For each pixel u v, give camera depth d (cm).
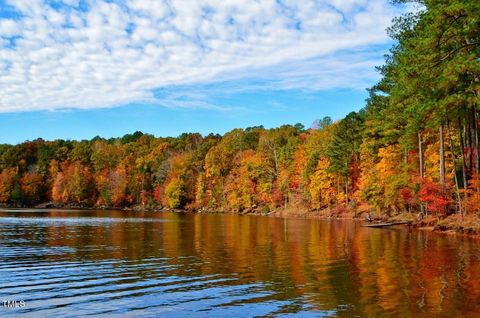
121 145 15338
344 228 4550
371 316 1152
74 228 4497
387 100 5259
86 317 1184
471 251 2434
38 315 1204
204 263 2066
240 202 10194
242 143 11994
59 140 14850
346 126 7300
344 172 7275
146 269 1900
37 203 12975
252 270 1864
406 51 3394
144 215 8344
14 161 13438
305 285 1546
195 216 8112
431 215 4478
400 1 3406
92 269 1902
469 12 2606
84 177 12788
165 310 1242
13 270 1880
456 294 1386
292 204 9056
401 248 2614
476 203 3466
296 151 9294
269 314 1189
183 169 11781
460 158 4506
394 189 5241
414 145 5016
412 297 1352
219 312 1215
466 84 3064
